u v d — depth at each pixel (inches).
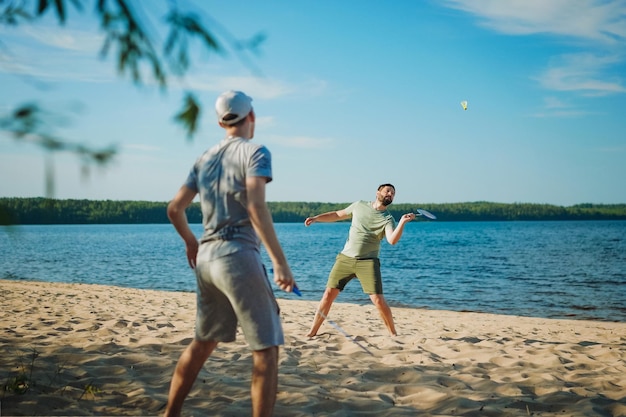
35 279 900.6
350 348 224.4
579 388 163.2
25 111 48.9
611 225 6013.8
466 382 169.6
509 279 922.7
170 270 1108.5
